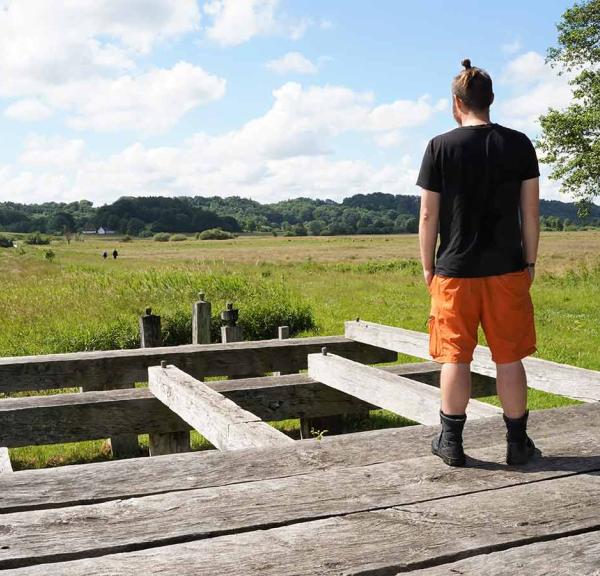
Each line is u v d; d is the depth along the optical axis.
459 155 3.05
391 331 7.34
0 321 12.70
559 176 31.05
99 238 192.50
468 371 3.18
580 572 2.26
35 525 2.57
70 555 2.34
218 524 2.58
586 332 14.36
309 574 2.22
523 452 3.21
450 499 2.84
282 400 6.32
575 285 25.42
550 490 2.94
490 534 2.52
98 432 5.75
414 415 5.01
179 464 3.21
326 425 7.36
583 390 5.19
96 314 13.21
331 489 2.93
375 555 2.35
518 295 3.11
